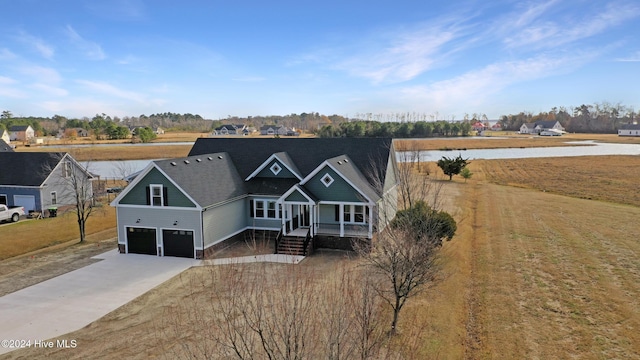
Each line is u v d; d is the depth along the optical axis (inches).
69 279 844.0
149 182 987.3
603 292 741.9
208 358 449.4
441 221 876.0
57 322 656.4
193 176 1027.9
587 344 579.2
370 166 1151.6
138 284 813.2
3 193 1507.1
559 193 1820.9
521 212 1396.4
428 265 612.4
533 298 730.2
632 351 558.6
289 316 395.9
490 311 690.8
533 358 552.7
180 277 847.1
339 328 344.2
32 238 1175.6
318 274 820.6
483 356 567.5
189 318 623.2
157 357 538.9
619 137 6136.8
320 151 1227.9
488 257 948.6
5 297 755.4
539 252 968.9
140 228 1011.3
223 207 1040.8
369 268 644.7
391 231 705.6
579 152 3796.8
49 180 1505.9
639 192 1772.9
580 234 1109.1
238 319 514.6
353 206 1060.5
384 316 626.8
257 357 450.9
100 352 561.3
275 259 944.9
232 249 1044.5
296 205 1103.6
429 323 630.5
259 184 1152.8
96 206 1454.2
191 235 974.4
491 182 2172.7
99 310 698.2
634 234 1099.3
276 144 1280.8
